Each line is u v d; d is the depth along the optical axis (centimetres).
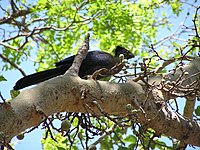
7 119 641
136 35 1647
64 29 1694
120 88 785
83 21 1642
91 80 768
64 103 732
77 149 1095
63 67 989
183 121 853
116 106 785
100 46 1641
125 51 1184
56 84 724
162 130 834
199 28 1575
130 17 1602
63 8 1634
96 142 1067
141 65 825
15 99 672
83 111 762
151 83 854
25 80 949
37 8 1641
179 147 892
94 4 1576
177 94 820
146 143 1032
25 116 662
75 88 739
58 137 1095
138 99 796
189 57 995
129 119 754
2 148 640
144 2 1673
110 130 1045
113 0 1670
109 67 1059
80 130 1106
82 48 816
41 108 684
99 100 758
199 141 871
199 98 847
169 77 882
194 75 866
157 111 809
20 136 762
